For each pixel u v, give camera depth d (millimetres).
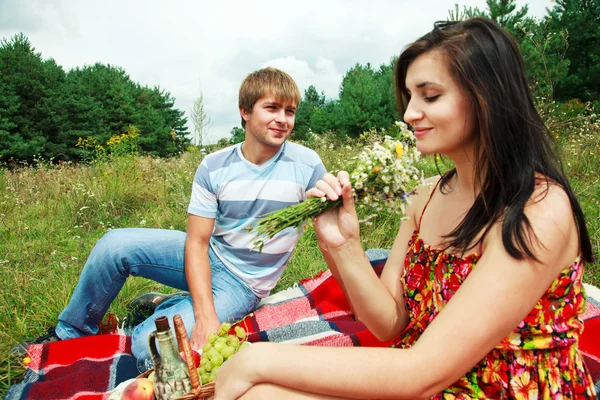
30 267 4008
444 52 1338
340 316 3047
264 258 2936
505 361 1348
